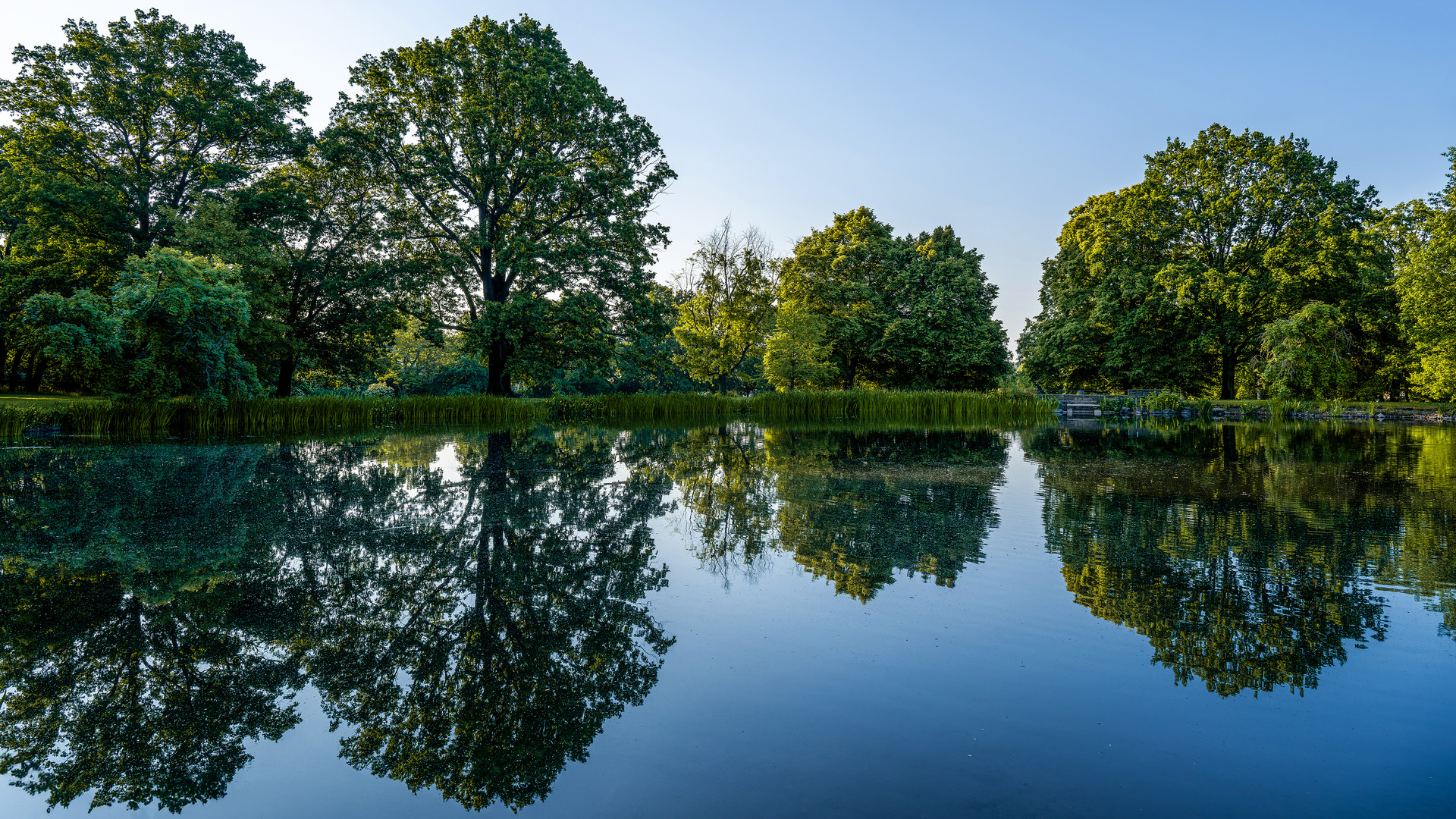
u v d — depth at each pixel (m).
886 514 6.75
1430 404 26.94
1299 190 28.25
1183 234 31.39
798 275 37.66
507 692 3.03
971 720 2.74
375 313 24.58
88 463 10.32
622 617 3.91
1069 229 35.94
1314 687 2.98
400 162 25.52
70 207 19.62
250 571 4.75
